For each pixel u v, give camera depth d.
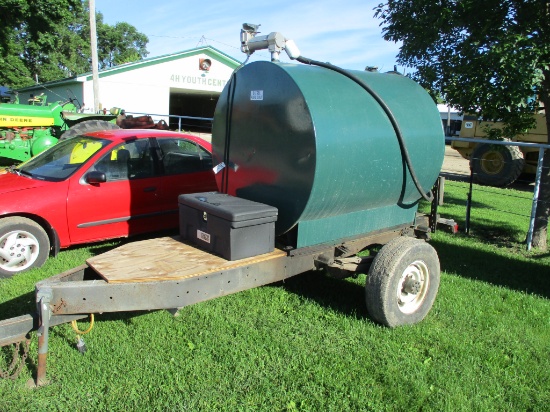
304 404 3.13
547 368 3.67
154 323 4.18
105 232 5.89
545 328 4.35
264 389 3.28
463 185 13.24
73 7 23.02
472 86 6.14
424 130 4.56
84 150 6.01
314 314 4.44
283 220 3.99
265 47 4.14
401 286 4.18
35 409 3.00
